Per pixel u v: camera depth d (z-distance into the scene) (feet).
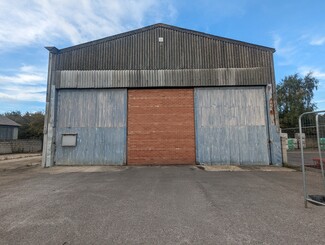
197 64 44.21
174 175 31.53
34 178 30.17
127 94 44.37
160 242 11.20
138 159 43.06
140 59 44.57
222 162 42.42
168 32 45.21
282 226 13.07
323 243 10.94
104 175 31.96
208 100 43.83
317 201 17.13
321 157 19.84
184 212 15.67
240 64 44.04
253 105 43.50
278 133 42.32
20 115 169.78
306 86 144.56
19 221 14.12
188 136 43.29
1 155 78.84
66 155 43.16
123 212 15.70
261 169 37.22
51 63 44.47
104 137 43.52
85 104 44.19
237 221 13.93
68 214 15.35
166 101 44.11
